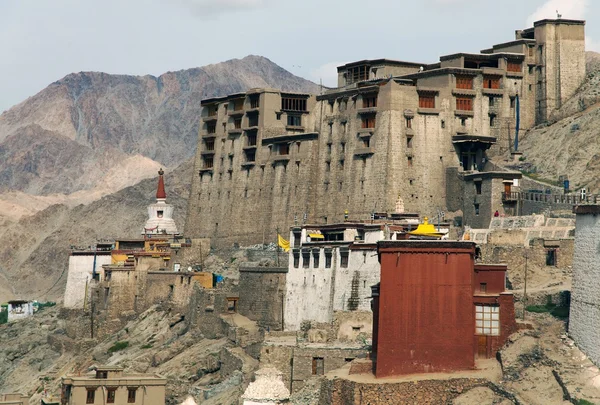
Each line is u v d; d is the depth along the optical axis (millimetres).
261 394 145000
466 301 191125
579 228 191250
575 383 178125
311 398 199500
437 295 191125
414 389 186500
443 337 190250
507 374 184750
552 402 177250
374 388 186750
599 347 180875
